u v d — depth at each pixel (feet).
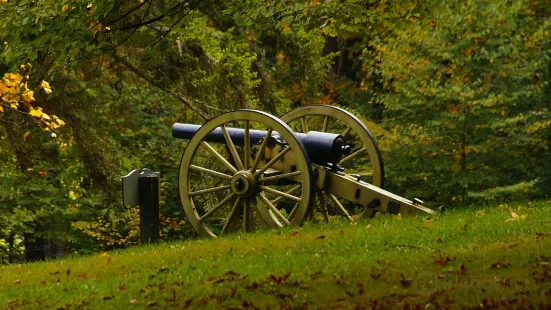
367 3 104.37
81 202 198.39
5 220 185.16
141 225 105.50
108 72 168.25
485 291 59.00
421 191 173.68
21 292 73.46
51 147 157.58
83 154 152.35
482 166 169.58
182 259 81.20
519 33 173.68
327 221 105.70
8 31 100.27
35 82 114.21
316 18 105.09
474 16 164.55
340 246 80.64
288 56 195.52
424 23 103.19
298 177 101.65
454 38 171.53
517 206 100.12
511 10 163.94
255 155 106.63
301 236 88.74
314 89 244.01
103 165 154.30
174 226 207.51
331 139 104.01
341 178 102.99
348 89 253.65
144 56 112.16
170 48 110.83
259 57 187.21
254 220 143.54
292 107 245.24
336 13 101.65
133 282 73.00
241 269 73.00
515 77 170.71
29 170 153.38
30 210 191.21
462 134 166.71
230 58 158.81
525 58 174.81
